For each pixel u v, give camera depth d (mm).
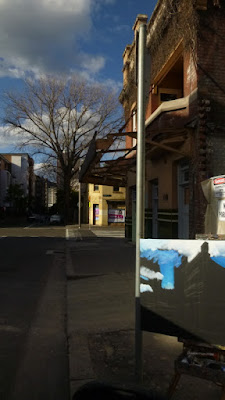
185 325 2547
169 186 10719
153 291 2674
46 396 3238
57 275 9555
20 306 6348
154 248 2682
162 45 10844
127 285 7801
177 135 8883
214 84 8445
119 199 45531
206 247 2494
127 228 18688
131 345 4301
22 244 18281
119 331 4820
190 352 2576
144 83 3314
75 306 6215
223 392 2432
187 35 8805
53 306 6391
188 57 9000
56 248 16578
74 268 10016
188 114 8906
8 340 4652
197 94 8336
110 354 4020
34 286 8094
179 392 3100
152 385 3215
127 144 17234
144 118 3299
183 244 2578
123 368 3639
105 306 6160
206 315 2482
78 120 39031
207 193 6195
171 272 2613
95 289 7523
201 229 8031
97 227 39812
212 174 8164
